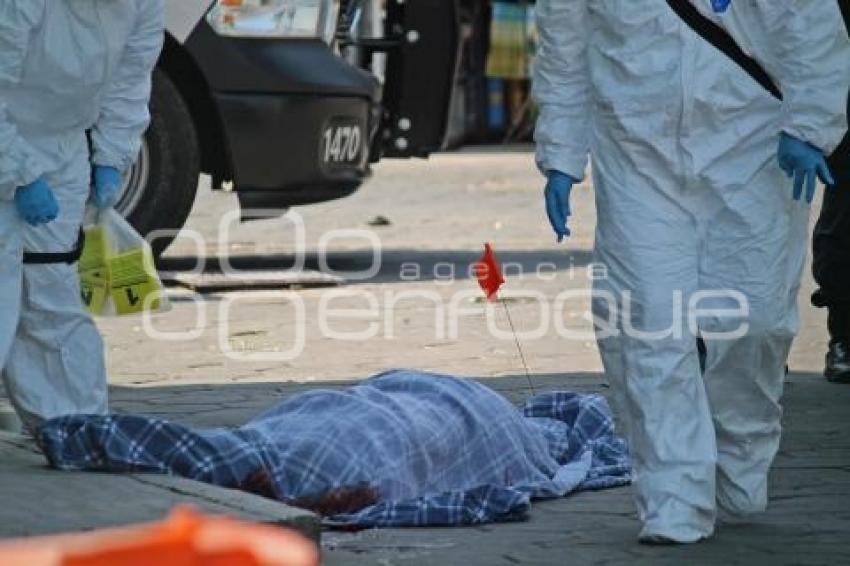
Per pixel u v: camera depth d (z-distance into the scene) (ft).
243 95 84.74
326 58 86.99
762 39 38.27
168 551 12.66
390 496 41.42
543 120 40.14
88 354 44.19
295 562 12.58
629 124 38.37
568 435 48.67
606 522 41.06
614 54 38.55
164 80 83.82
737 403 40.01
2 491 37.11
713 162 38.29
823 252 61.72
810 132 37.81
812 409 56.70
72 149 42.98
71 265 43.83
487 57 199.93
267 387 60.23
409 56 92.53
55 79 41.45
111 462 39.50
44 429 40.27
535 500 43.50
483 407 44.39
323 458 40.78
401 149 93.66
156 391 59.36
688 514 38.19
